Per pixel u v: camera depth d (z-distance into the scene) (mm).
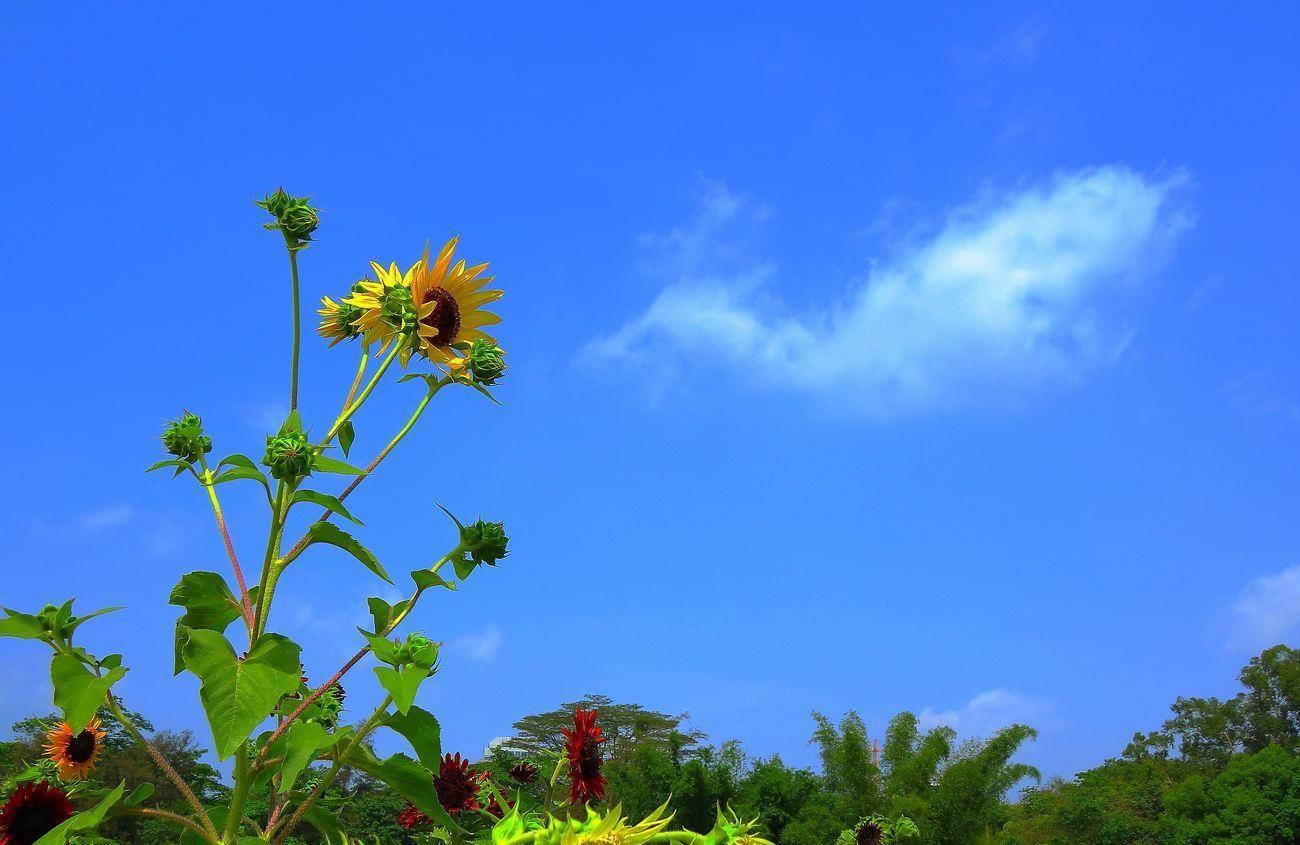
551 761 5531
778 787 21781
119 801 2928
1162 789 44656
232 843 2996
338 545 3139
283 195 3678
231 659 2768
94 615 3141
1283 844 37031
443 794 5074
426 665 2961
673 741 22828
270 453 3057
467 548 3463
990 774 20547
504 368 3818
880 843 12922
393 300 3779
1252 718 67375
